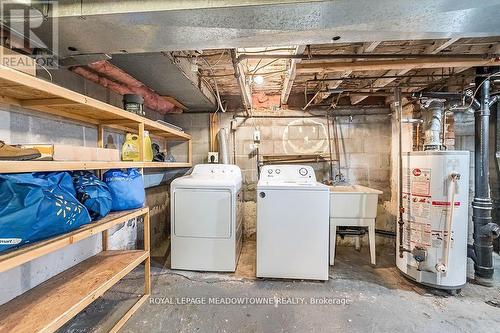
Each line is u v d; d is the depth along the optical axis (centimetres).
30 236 114
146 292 213
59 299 141
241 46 155
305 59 202
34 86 114
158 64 203
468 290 225
